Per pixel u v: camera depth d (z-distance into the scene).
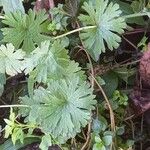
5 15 0.24
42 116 0.22
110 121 0.25
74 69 0.24
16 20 0.24
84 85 0.22
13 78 0.27
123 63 0.27
